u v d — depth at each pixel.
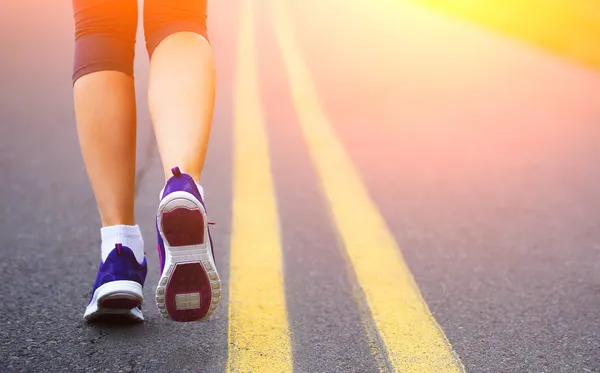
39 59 6.62
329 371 1.93
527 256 2.99
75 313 2.26
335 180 3.97
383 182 3.98
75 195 3.64
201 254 1.75
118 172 2.03
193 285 1.78
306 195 3.69
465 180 4.08
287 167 4.17
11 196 3.60
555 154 4.70
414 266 2.81
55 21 8.22
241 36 8.60
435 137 4.99
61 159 4.23
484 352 2.09
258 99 5.84
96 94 1.97
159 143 1.77
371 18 10.48
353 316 2.31
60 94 5.60
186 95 1.80
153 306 2.32
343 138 4.85
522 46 8.95
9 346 2.02
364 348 2.08
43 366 1.91
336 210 3.48
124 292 2.02
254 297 2.44
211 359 1.97
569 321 2.34
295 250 2.93
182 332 2.13
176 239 1.72
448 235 3.21
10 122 4.91
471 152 4.66
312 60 7.52
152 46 1.91
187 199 1.67
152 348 2.03
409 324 2.27
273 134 4.88
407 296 2.51
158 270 2.66
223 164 4.19
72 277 2.61
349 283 2.61
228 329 2.17
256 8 10.86
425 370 1.96
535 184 4.07
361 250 2.97
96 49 1.98
